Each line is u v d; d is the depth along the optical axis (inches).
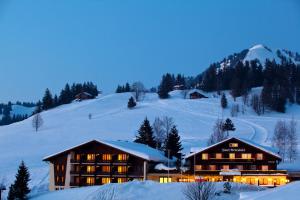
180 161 3855.8
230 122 6845.5
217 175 3526.1
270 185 3437.5
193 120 7824.8
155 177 3540.8
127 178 3570.4
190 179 3511.3
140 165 3577.8
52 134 7121.1
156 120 6127.0
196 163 3627.0
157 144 5152.6
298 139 6294.3
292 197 1440.7
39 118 7819.9
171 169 3592.5
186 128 7224.4
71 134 7081.7
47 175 4229.8
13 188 2989.7
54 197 2824.8
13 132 7588.6
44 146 6289.4
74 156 3715.6
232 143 3624.5
